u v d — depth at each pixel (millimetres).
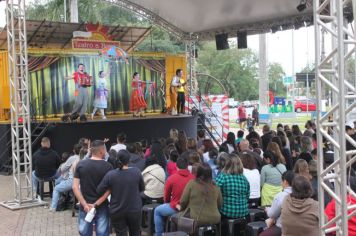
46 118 15758
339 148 4527
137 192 5824
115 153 8055
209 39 18844
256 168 7469
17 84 9742
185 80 19031
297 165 5988
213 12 16359
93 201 5738
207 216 5891
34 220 8633
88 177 5746
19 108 9938
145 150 11117
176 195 6586
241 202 6250
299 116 45469
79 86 15242
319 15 4770
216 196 6004
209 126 18500
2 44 17688
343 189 4473
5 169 13930
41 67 15719
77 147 9156
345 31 4770
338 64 4477
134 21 40281
